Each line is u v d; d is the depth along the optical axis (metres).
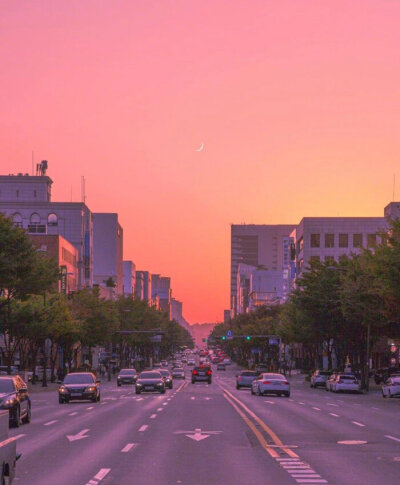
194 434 24.77
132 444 21.62
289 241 185.88
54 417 33.50
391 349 103.12
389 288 53.16
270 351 163.62
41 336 78.12
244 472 15.83
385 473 15.66
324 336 85.56
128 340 155.25
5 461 10.81
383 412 38.81
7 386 28.80
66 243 137.00
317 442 22.28
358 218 156.50
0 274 50.34
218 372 174.50
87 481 14.55
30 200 170.75
